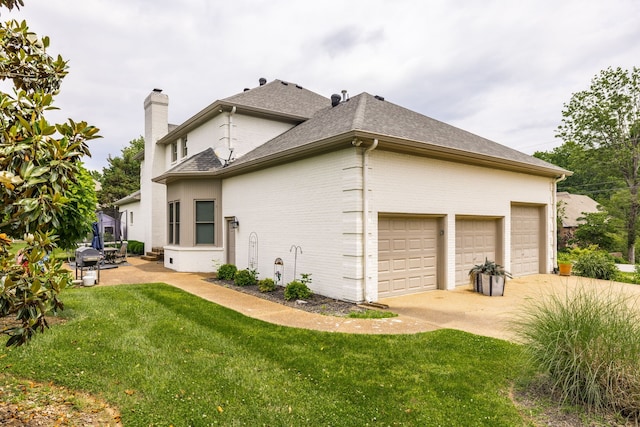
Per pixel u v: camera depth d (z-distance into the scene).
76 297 7.86
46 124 2.76
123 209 26.03
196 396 3.66
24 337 2.65
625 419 3.28
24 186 2.47
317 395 3.72
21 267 2.55
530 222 13.11
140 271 13.27
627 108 25.89
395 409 3.46
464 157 9.69
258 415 3.33
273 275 10.42
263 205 10.98
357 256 7.81
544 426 3.21
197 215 13.52
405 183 8.83
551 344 3.75
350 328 6.09
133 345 5.05
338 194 8.25
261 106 14.24
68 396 3.66
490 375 4.18
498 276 8.97
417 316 6.99
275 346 5.15
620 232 26.27
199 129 15.28
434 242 9.80
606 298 4.11
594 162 27.70
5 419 3.20
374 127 8.55
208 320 6.49
